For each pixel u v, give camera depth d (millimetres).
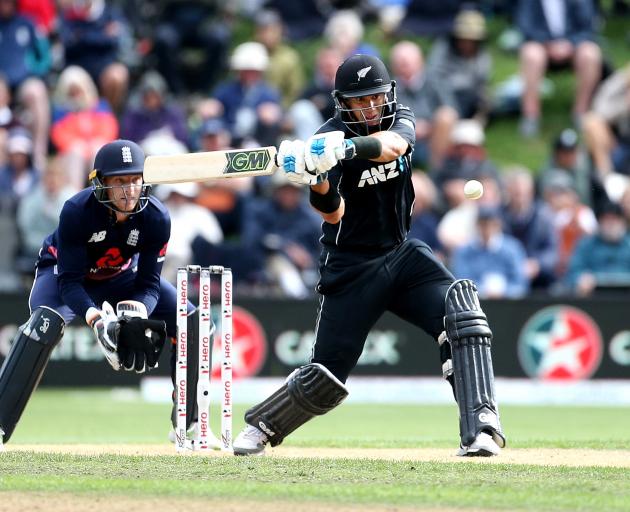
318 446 26469
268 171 19625
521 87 63312
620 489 17406
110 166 21078
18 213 49156
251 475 18453
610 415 41719
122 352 20875
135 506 15453
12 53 56406
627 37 69938
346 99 20641
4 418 22250
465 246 47594
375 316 21703
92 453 22516
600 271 47875
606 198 50875
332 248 21656
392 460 21203
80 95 54500
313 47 67125
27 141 51906
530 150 61531
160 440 29672
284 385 21828
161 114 55906
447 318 21266
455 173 52844
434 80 59250
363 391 47062
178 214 48094
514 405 45969
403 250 21656
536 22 61906
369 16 68688
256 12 71312
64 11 59688
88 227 21547
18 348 22344
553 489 17266
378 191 21000
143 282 22609
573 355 46312
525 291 47562
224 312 22172
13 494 16328
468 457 21516
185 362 22203
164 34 62219
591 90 60906
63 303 23062
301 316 46656
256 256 48250
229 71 67062
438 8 65875
